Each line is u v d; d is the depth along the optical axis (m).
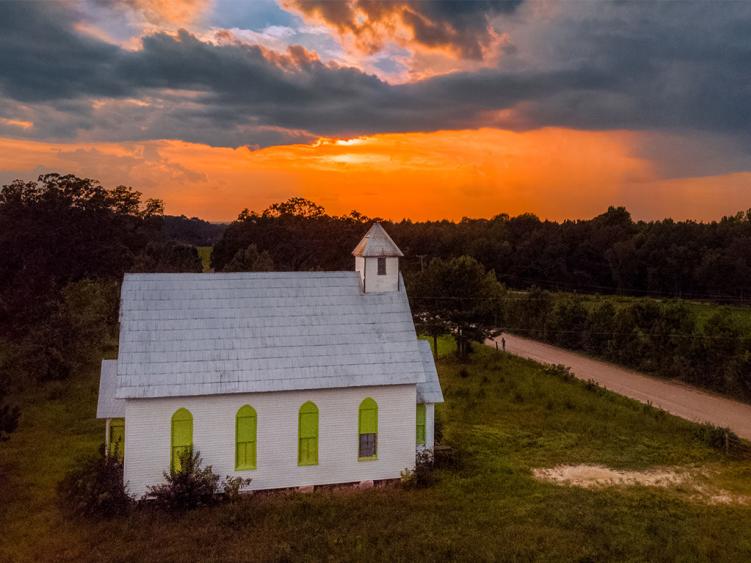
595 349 61.75
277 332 27.86
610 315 60.88
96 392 41.44
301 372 26.72
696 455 31.92
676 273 97.94
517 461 30.67
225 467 25.72
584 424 36.66
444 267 56.81
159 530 22.20
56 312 46.62
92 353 48.94
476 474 28.67
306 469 26.75
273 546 20.84
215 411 25.53
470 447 32.38
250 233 106.38
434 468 29.03
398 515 23.89
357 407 27.31
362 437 27.64
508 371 52.56
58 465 28.52
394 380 27.47
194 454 25.30
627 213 135.75
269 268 79.12
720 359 47.53
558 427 36.28
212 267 114.00
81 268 77.06
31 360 42.97
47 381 44.00
